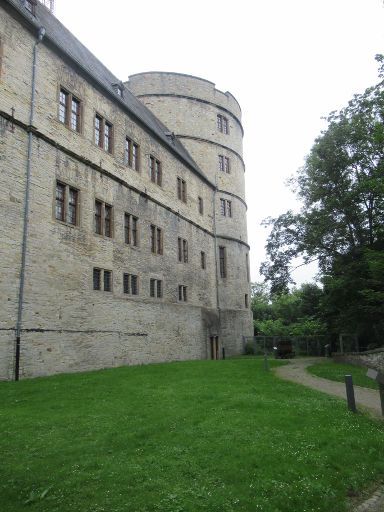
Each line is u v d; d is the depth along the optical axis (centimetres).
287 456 705
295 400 1142
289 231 3173
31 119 1736
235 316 3719
